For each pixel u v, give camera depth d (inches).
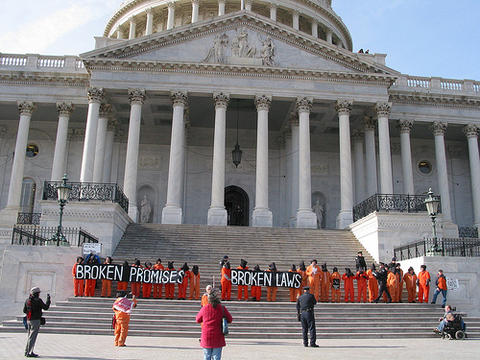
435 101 1884.8
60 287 951.6
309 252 1294.3
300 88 1669.5
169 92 1640.0
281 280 919.0
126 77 1625.2
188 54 1665.8
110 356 536.4
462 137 2090.3
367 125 1787.6
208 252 1237.7
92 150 1555.1
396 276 964.6
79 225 1253.7
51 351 570.6
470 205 2076.8
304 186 1596.9
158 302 856.3
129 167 1551.4
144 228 1398.9
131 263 1131.9
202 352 577.6
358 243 1398.9
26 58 1814.7
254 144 2094.0
